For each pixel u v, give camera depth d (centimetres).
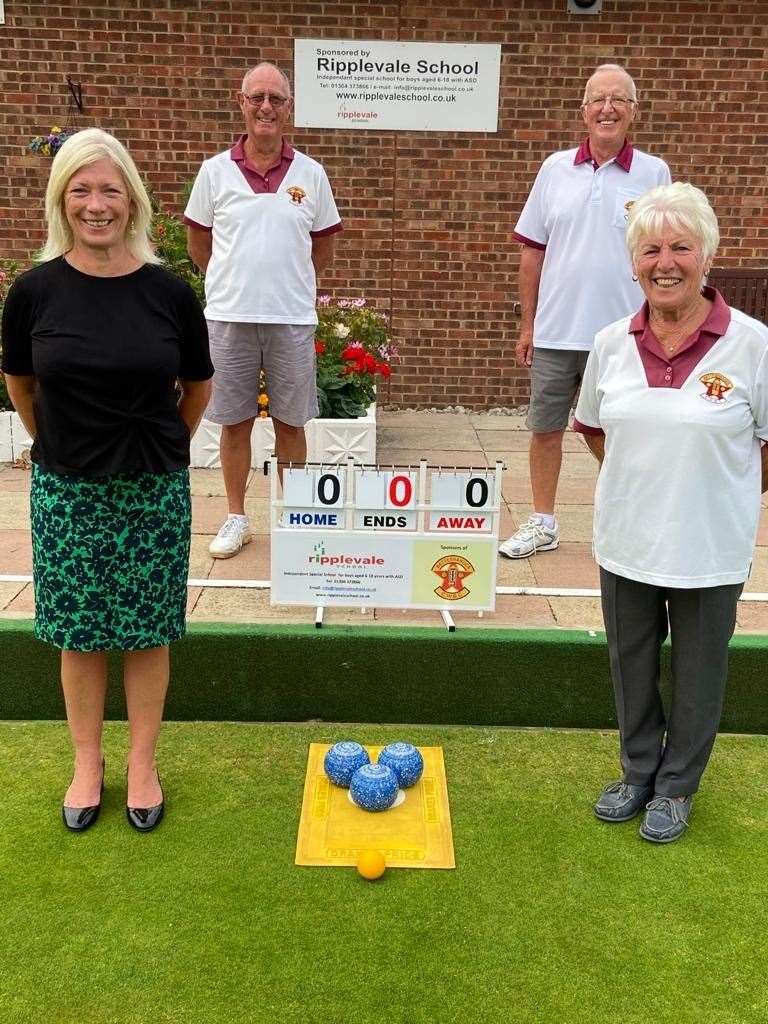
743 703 301
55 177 205
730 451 218
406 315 685
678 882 229
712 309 216
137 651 240
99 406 213
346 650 301
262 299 349
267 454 521
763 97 635
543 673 302
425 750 289
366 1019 186
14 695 302
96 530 221
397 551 310
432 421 670
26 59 630
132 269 218
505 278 676
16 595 330
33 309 212
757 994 194
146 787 247
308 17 622
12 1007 188
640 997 193
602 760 285
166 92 638
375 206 660
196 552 383
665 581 224
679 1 616
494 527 309
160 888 223
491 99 636
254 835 244
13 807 254
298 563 312
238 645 300
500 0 618
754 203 658
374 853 230
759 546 396
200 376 242
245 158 346
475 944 207
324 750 287
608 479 234
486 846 242
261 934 209
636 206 216
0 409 542
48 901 218
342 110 639
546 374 370
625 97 336
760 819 255
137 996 191
